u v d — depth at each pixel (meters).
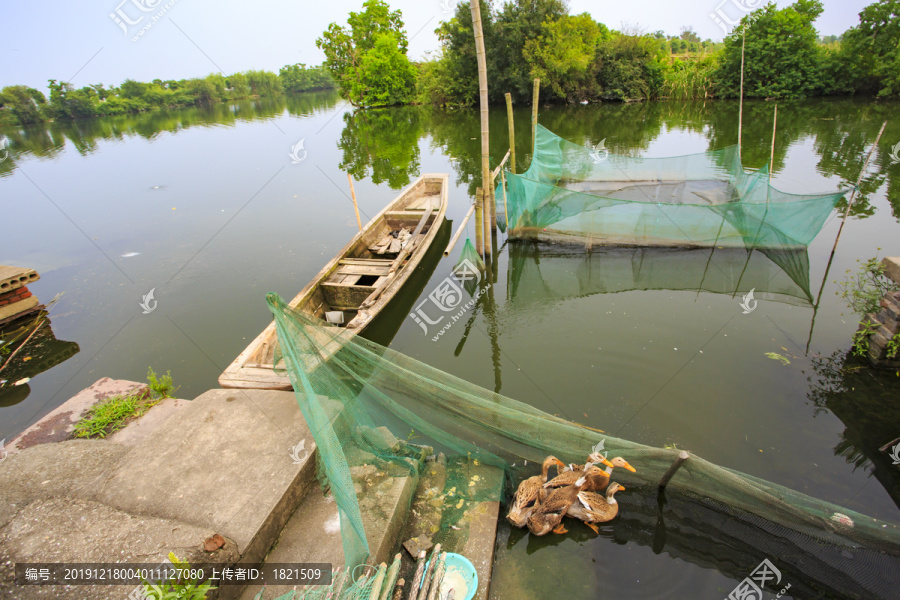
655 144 20.25
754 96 31.06
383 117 34.19
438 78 35.78
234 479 4.04
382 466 4.48
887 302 6.25
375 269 9.26
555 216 10.70
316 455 4.34
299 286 9.56
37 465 4.29
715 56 32.75
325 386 4.57
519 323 8.27
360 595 3.22
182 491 3.93
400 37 39.50
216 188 16.53
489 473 4.77
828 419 5.70
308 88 62.44
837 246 9.78
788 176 14.07
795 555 4.20
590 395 6.36
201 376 7.01
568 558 4.16
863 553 4.04
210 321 8.41
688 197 13.67
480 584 3.75
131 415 5.22
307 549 3.78
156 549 3.26
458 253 11.26
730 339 7.28
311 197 15.41
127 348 7.76
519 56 32.81
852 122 20.83
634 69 33.72
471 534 4.14
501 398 5.26
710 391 6.23
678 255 10.26
